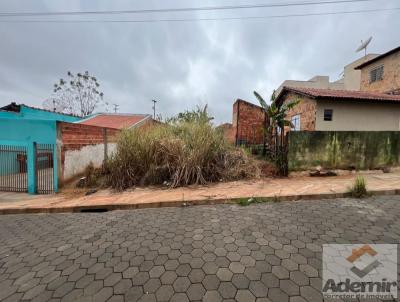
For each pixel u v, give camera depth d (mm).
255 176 6141
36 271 2314
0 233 3463
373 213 3512
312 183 5371
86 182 6363
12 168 6312
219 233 2986
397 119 9102
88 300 1863
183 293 1900
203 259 2391
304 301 1765
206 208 4121
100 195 5254
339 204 4023
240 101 12547
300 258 2338
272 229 3041
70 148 6648
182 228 3232
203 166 5961
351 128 8836
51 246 2879
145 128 6812
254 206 4082
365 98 8344
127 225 3482
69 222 3812
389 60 12141
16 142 6250
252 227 3131
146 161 6035
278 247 2564
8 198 5621
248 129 12562
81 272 2260
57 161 6145
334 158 6266
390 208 3729
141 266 2314
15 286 2084
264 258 2361
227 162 6328
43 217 4219
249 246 2611
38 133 6219
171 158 6043
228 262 2316
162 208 4309
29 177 6113
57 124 6156
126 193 5273
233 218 3514
